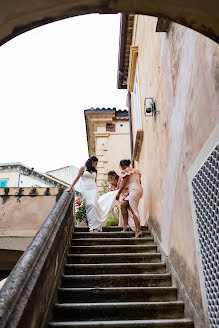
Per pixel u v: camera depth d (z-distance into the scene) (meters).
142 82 8.23
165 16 2.51
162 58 5.33
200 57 3.26
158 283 4.42
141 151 8.71
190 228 3.69
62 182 26.47
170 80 4.70
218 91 2.80
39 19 2.45
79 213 9.26
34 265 2.97
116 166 13.04
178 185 4.22
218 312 2.78
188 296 3.68
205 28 2.50
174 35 4.45
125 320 3.57
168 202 4.82
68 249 5.27
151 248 5.51
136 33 9.28
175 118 4.38
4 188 6.91
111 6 2.44
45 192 6.86
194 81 3.48
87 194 6.50
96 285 4.33
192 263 3.60
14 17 2.35
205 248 3.16
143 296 4.06
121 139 13.54
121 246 5.45
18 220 6.68
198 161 3.36
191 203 3.60
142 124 8.25
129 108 11.90
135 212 6.08
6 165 24.50
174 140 4.44
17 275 2.67
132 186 6.29
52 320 3.52
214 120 2.92
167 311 3.74
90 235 6.08
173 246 4.47
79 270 4.68
